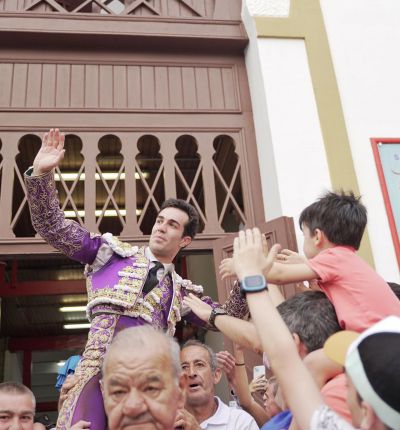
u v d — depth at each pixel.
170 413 1.34
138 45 4.25
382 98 4.14
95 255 2.13
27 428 2.24
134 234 3.69
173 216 2.30
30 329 9.50
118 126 4.00
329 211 1.90
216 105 4.23
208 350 2.51
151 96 4.15
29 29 4.04
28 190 1.99
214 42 4.32
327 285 1.74
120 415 1.30
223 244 3.67
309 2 4.38
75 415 1.76
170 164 3.96
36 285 7.05
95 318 2.05
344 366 1.10
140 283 2.09
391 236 3.68
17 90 3.99
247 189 3.98
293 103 3.98
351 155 3.86
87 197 3.76
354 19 4.41
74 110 3.98
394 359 0.96
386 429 0.96
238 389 2.57
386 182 3.84
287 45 4.20
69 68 4.13
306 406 1.15
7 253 3.51
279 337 1.25
